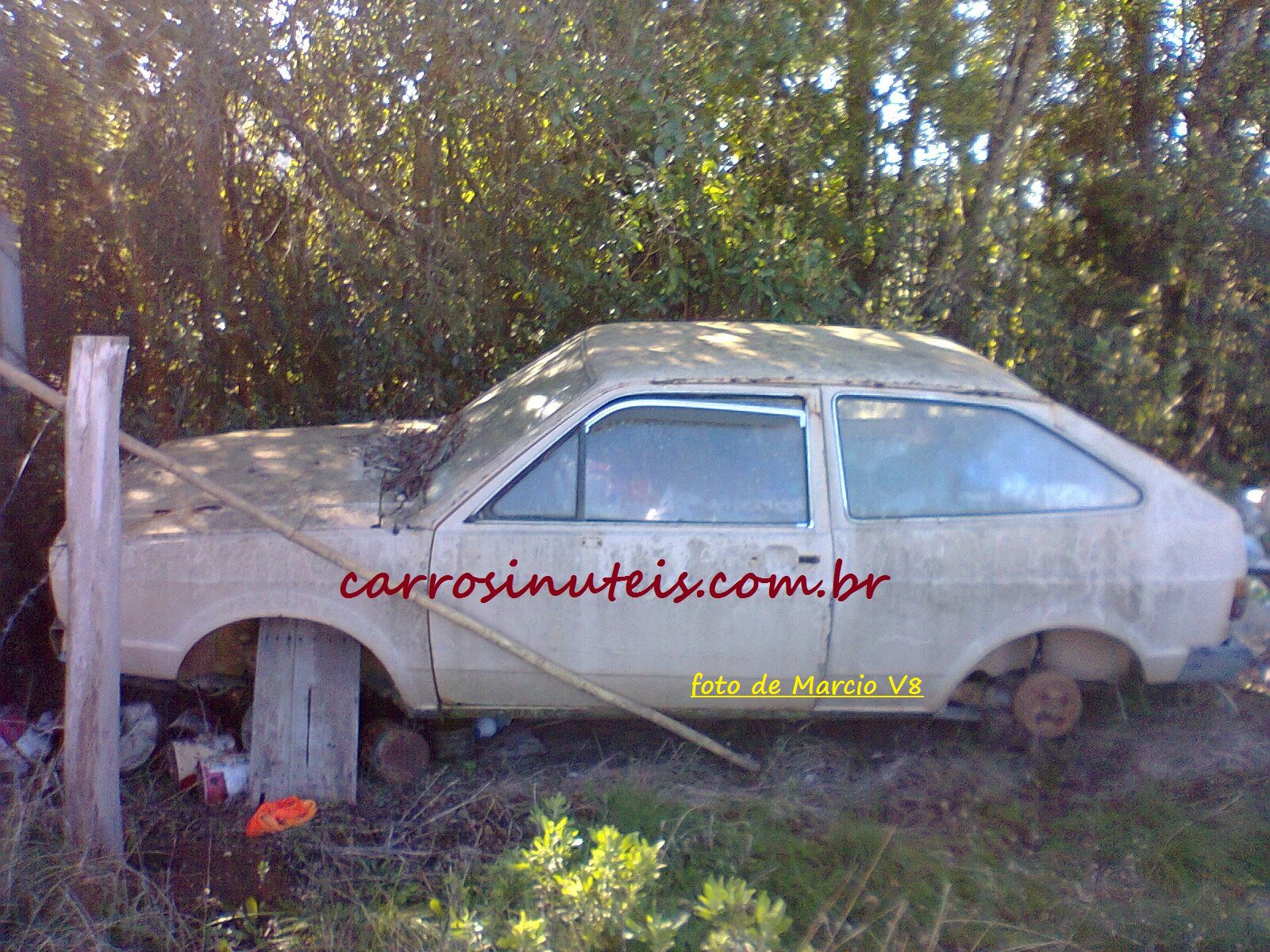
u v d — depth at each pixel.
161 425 6.27
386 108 6.14
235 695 4.28
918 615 3.94
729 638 3.89
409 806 3.86
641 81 5.78
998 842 3.79
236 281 6.45
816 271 6.36
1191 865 3.68
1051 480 4.05
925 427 4.02
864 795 4.03
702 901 2.82
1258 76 7.85
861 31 6.76
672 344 4.31
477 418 4.63
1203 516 4.09
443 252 6.27
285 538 3.79
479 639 3.85
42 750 3.94
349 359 6.58
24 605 4.45
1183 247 7.79
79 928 3.08
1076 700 4.26
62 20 5.27
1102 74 8.11
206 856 3.51
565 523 3.84
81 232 5.99
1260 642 4.84
